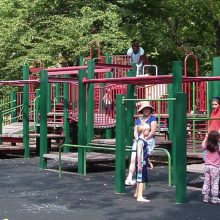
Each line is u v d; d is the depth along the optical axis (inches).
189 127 712.4
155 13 1128.8
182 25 1209.4
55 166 613.9
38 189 446.9
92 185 469.4
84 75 552.7
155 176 523.8
